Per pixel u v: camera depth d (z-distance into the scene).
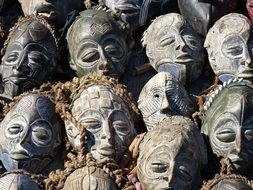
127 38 1.73
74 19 1.71
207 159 1.53
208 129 1.56
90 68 1.64
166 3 1.77
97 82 1.60
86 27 1.66
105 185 1.45
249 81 1.62
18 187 1.46
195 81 1.70
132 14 1.73
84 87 1.59
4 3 1.81
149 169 1.47
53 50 1.68
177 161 1.46
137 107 1.62
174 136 1.48
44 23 1.70
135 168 1.52
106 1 1.75
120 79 1.71
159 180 1.46
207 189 1.46
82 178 1.45
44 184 1.50
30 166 1.55
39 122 1.56
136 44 1.76
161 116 1.59
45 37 1.68
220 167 1.52
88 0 1.76
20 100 1.59
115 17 1.72
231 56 1.64
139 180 1.49
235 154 1.52
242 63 1.63
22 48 1.66
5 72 1.66
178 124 1.52
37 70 1.66
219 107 1.55
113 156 1.53
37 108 1.57
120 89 1.60
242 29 1.65
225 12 1.72
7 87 1.66
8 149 1.55
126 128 1.56
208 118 1.57
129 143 1.55
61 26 1.73
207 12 1.71
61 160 1.58
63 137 1.58
